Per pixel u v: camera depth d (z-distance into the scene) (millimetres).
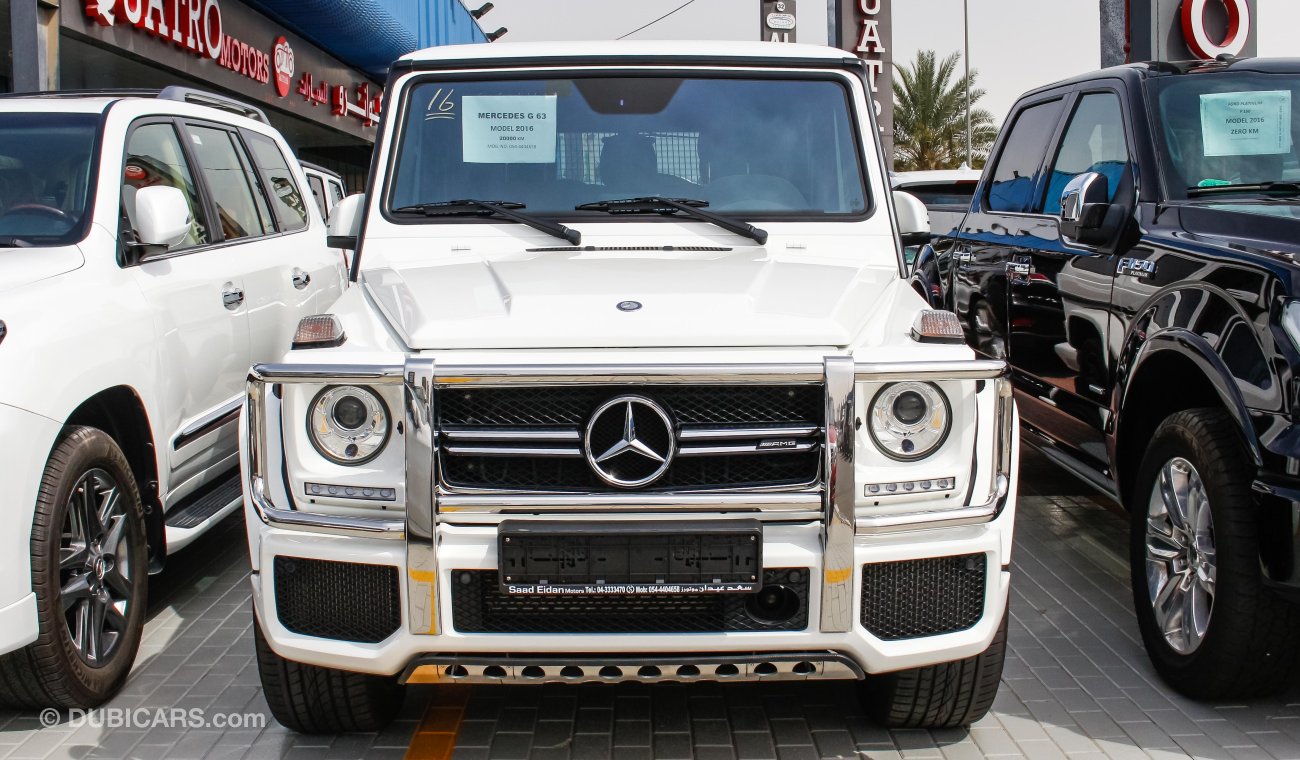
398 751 3270
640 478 2742
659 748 3277
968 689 3145
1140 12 9523
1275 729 3348
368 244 3746
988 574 2857
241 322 4859
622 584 2713
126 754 3262
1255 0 9469
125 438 4031
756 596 2799
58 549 3375
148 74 12398
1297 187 4152
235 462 4945
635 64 4035
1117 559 4957
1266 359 3178
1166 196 4152
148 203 4059
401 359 2758
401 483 2752
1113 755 3201
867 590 2820
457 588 2766
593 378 2682
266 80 15133
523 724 3443
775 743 3303
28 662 3342
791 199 3865
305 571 2852
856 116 3992
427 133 3939
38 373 3352
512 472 2773
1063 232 4625
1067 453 4789
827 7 22641
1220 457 3307
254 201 5469
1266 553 3113
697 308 2910
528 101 3965
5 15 10250
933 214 9469
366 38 17766
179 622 4324
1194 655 3439
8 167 4203
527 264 3410
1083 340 4453
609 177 3895
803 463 2787
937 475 2809
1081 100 5121
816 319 2879
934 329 2928
